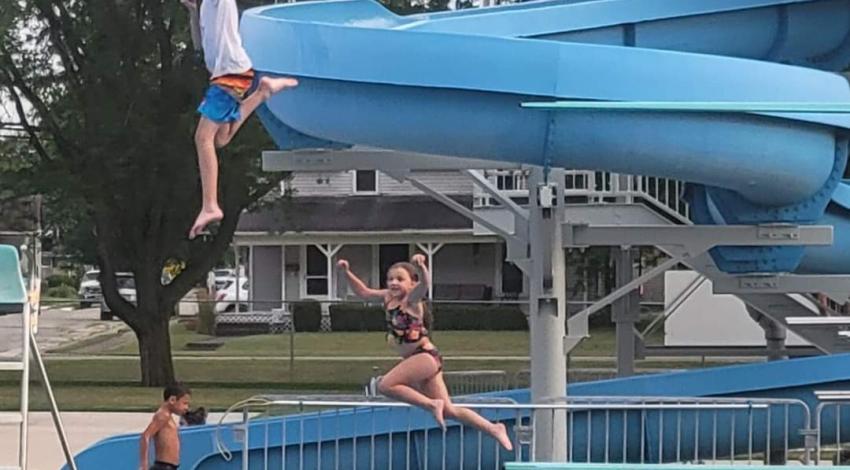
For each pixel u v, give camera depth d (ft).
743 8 42.27
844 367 40.34
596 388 41.65
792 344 68.80
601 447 39.73
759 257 42.24
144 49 72.79
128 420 61.05
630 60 33.50
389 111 33.42
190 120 72.18
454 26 40.63
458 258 144.56
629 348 56.13
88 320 155.84
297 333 135.33
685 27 42.06
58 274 208.74
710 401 34.65
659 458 39.65
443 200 38.37
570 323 38.17
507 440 26.68
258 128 70.33
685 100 34.06
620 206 52.08
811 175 36.94
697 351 63.26
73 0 73.15
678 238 38.34
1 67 75.00
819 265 44.86
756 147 35.35
